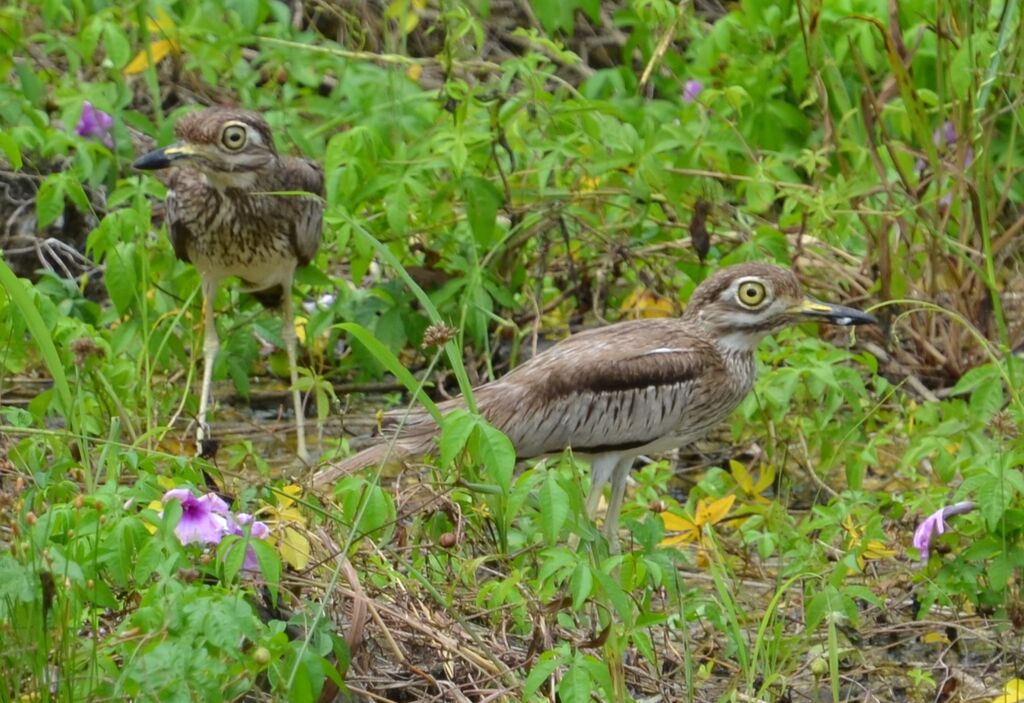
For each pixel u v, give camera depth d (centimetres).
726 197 1368
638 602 907
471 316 1307
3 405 1287
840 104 1395
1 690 734
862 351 1354
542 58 1384
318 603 854
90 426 1073
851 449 1185
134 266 1182
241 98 1530
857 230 1380
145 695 735
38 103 1415
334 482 988
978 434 1091
